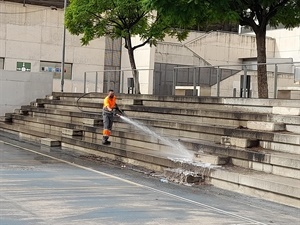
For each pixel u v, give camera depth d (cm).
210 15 1716
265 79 1698
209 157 1232
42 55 3800
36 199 909
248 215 853
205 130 1462
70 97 2664
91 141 1777
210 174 1152
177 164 1262
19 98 2902
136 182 1164
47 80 2969
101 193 998
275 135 1224
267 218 835
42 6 3806
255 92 1838
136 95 2078
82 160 1559
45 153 1708
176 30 2581
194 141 1419
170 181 1189
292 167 1051
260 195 1016
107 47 4044
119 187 1085
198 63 3631
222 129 1398
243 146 1266
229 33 3875
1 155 1603
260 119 1391
